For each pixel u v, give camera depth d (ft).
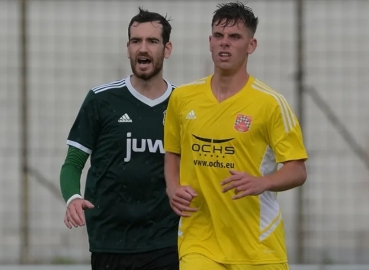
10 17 108.27
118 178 69.72
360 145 108.27
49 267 100.17
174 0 108.27
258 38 108.37
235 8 61.00
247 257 61.05
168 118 64.34
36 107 108.78
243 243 61.00
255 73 108.27
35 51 108.68
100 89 70.90
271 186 57.72
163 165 69.97
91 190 70.90
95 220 70.85
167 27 71.36
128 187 69.77
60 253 107.96
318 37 108.47
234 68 60.59
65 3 108.58
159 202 69.97
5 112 108.17
